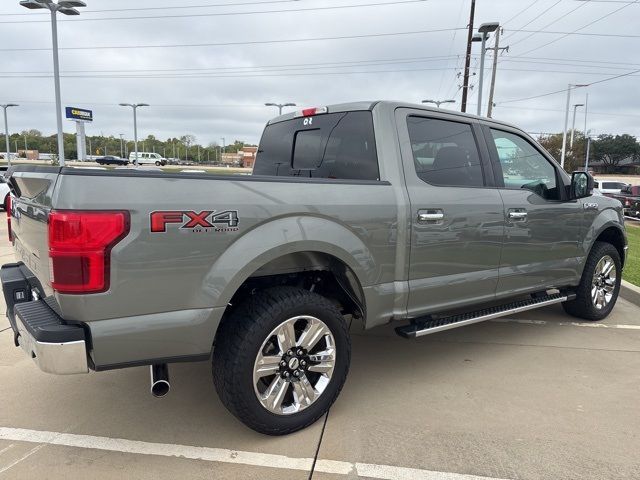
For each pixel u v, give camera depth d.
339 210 3.02
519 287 4.25
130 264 2.37
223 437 2.96
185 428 3.06
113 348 2.39
